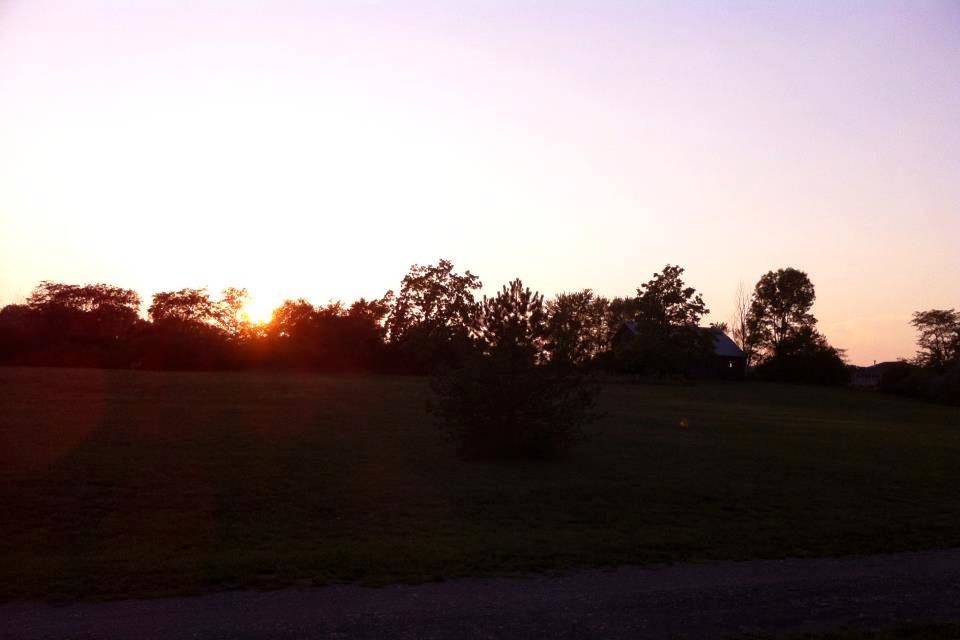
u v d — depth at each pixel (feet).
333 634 25.20
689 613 28.78
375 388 172.96
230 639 24.53
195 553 36.73
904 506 55.26
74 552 36.83
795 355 317.22
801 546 41.57
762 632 26.76
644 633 26.32
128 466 59.31
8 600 28.45
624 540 41.42
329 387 169.37
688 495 56.49
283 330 287.07
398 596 29.91
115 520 43.57
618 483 60.49
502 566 34.91
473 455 72.95
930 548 42.24
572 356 74.33
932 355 288.51
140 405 110.73
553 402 73.26
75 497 48.44
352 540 40.42
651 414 137.69
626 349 275.39
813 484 63.72
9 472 54.75
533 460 72.49
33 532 40.52
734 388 260.83
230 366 252.83
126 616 26.78
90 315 280.10
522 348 72.64
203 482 54.75
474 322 74.64
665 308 274.98
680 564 36.86
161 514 45.32
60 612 27.14
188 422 91.50
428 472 63.57
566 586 32.17
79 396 121.70
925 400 251.19
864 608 30.17
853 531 45.70
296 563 34.22
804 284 352.69
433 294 296.30
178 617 26.73
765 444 93.71
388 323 297.12
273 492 52.31
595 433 98.89
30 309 277.23
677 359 271.90
